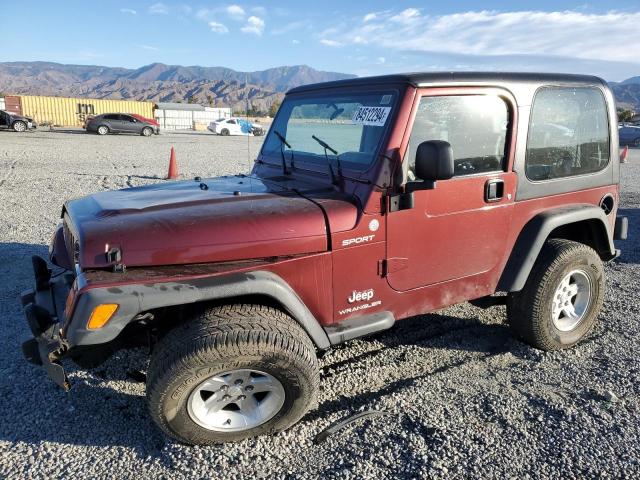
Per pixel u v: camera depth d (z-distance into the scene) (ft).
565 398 10.73
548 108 11.96
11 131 104.78
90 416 10.25
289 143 12.52
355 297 10.14
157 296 8.14
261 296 9.35
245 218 9.17
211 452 8.96
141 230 8.66
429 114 10.19
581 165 12.96
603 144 13.37
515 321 12.93
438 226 10.68
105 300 7.89
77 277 8.38
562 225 12.73
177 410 8.61
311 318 9.52
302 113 12.22
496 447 9.16
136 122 109.60
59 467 8.77
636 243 24.30
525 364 12.40
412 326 14.87
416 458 8.84
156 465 8.80
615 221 14.35
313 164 11.43
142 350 12.81
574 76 12.57
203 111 168.55
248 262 9.07
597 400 10.68
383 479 8.41
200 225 8.91
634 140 98.89
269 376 8.95
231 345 8.36
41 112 139.54
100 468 8.75
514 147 11.43
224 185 11.76
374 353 13.24
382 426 9.73
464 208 10.93
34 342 9.27
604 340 13.62
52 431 9.76
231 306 9.08
